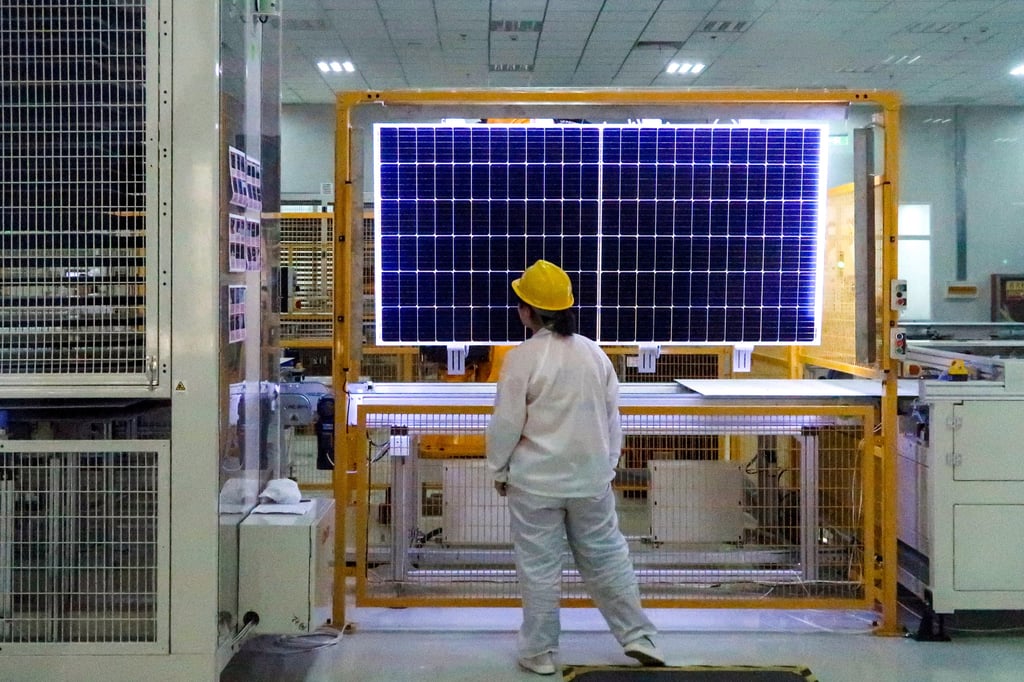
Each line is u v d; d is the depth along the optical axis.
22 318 2.56
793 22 8.31
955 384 3.33
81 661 2.59
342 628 3.41
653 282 3.69
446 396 3.59
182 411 2.55
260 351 3.12
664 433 3.46
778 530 3.71
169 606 2.58
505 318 3.64
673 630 3.50
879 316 3.45
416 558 3.62
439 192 3.61
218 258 2.55
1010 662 3.18
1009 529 3.35
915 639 3.40
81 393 2.53
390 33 8.74
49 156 2.55
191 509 2.57
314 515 2.96
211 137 2.52
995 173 12.16
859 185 3.46
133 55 2.53
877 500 3.57
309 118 12.26
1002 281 12.09
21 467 2.57
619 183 3.65
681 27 8.48
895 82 10.76
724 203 3.68
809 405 3.50
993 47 9.23
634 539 3.67
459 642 3.35
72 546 2.61
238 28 2.79
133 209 2.56
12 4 2.52
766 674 3.03
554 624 2.99
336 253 3.33
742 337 3.73
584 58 9.73
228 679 2.99
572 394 2.90
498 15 8.15
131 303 2.57
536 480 2.91
